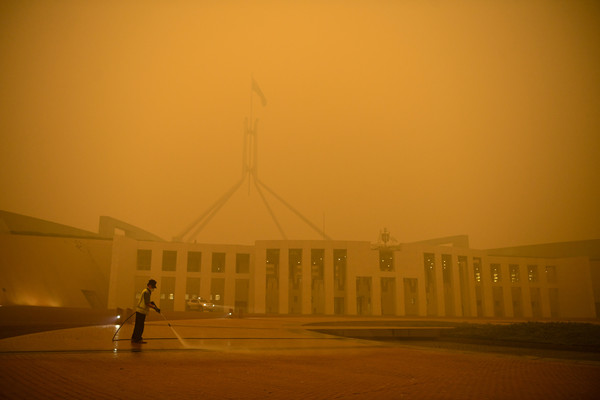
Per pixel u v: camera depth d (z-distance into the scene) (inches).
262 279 2445.9
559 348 676.1
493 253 3432.6
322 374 331.0
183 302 2450.8
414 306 2723.9
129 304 2363.4
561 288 2935.5
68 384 251.0
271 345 557.0
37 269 2298.2
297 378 308.5
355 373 342.0
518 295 2908.5
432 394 268.4
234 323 1085.8
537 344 709.9
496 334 812.0
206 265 2524.6
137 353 405.1
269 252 2642.7
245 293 2669.8
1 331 612.7
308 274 2442.2
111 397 225.0
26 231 2390.5
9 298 2197.3
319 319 1724.9
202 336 649.0
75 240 2416.3
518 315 2891.2
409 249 2591.0
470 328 921.5
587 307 2810.0
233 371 327.0
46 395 222.4
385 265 2869.1
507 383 315.6
